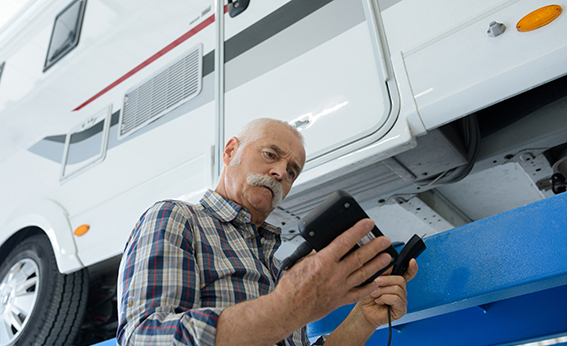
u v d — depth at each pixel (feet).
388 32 4.36
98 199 6.75
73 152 7.54
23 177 8.18
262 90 5.18
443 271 3.45
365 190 4.95
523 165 4.99
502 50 3.64
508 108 4.67
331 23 4.85
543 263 3.01
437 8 4.13
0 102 9.30
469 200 6.39
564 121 4.45
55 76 8.46
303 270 2.26
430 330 4.01
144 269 2.66
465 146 4.72
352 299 2.39
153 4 7.29
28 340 6.82
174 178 5.75
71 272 7.11
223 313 2.33
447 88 3.81
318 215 2.40
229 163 3.89
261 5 5.68
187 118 5.97
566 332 3.36
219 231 3.28
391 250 2.53
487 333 3.73
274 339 2.27
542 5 3.56
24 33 9.73
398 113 4.02
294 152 3.85
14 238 8.42
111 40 7.74
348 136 4.26
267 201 3.61
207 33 6.26
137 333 2.38
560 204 3.08
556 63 3.38
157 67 6.79
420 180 5.20
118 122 7.00
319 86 4.68
